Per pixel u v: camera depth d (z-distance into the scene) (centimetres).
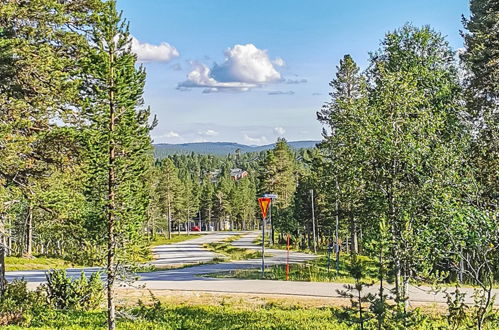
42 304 1537
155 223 8275
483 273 852
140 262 1045
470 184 909
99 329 1213
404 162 1034
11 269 3344
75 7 1528
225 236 9412
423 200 964
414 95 1135
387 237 808
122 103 1008
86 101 1013
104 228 1005
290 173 6638
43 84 1465
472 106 2194
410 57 2695
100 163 985
